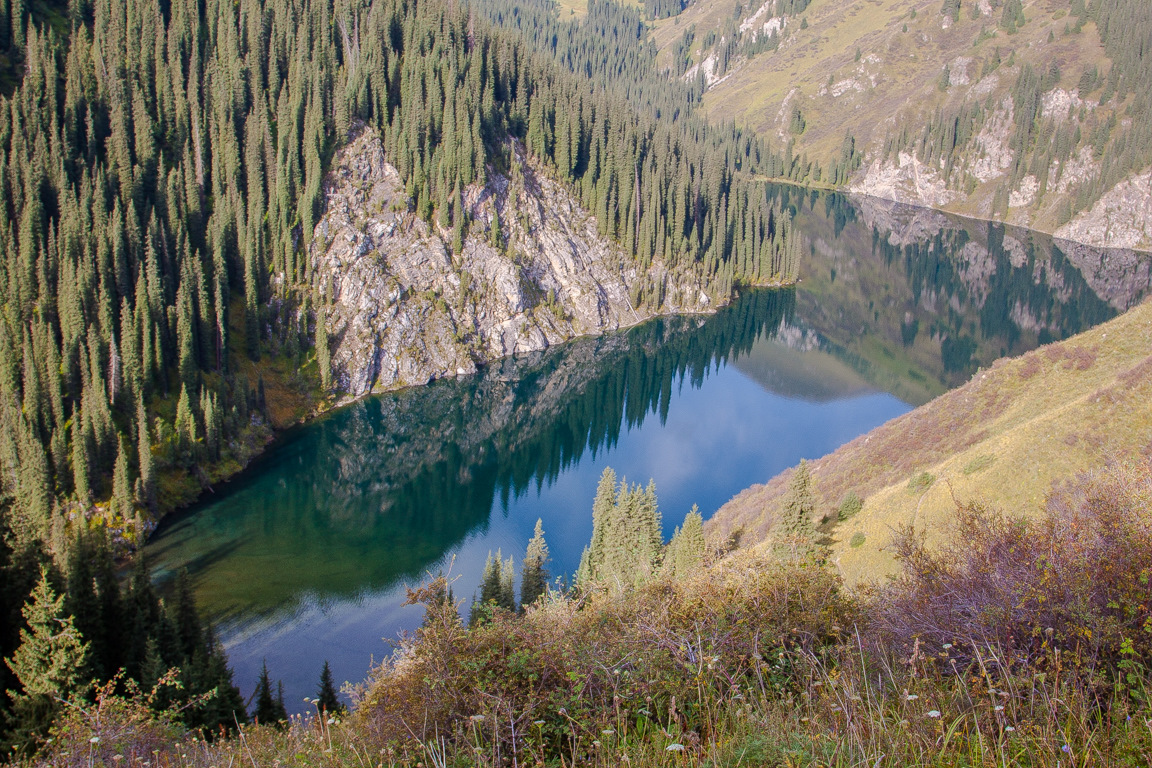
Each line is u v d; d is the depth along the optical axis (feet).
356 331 474.49
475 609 53.01
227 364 408.46
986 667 38.73
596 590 66.90
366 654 226.17
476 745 37.04
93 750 50.49
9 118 441.27
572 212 625.41
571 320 592.60
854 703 34.24
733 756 32.42
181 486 330.34
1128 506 46.62
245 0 569.23
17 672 115.03
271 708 164.66
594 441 419.74
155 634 163.94
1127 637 36.29
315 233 482.69
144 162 456.04
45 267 360.48
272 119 519.60
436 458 394.32
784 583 55.42
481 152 547.90
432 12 640.17
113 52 503.61
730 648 46.37
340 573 278.05
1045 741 28.30
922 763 29.35
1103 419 154.71
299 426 419.95
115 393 330.75
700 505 334.44
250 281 436.35
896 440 230.89
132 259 391.45
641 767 33.35
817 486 233.55
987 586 46.01
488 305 540.52
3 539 150.92
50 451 296.10
